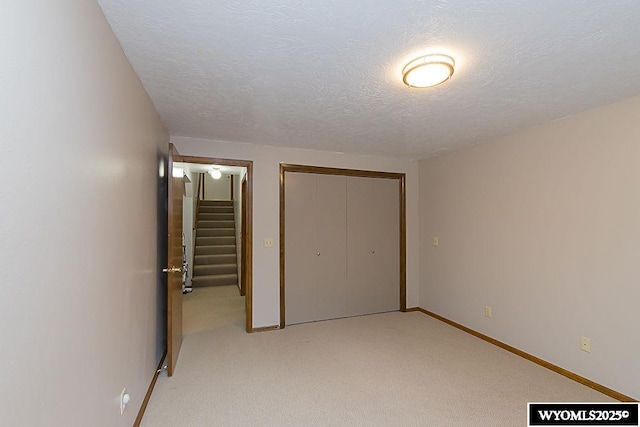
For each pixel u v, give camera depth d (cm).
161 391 221
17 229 73
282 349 295
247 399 212
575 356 241
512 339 293
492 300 315
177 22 133
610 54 158
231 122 267
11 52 70
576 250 241
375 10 125
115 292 144
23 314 76
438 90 201
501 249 306
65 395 97
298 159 366
